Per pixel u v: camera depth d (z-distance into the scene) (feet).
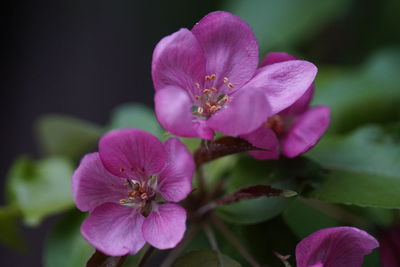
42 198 1.34
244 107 1.04
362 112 1.43
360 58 1.57
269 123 1.17
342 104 1.43
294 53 1.56
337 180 1.16
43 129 1.44
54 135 1.44
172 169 1.08
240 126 1.06
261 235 1.18
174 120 1.04
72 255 1.28
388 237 1.22
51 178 1.36
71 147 1.46
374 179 1.17
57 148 1.46
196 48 1.10
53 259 1.29
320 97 1.45
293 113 1.17
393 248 1.21
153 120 1.39
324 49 1.60
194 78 1.12
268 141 1.12
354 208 1.25
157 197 1.10
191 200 1.18
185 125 1.04
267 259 1.16
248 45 1.13
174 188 1.08
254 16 1.59
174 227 1.06
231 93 1.13
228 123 1.06
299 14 1.56
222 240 1.24
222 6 1.69
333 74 1.48
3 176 1.96
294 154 1.15
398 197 1.13
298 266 1.05
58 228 1.30
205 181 1.23
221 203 1.13
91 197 1.09
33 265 1.85
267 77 1.12
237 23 1.12
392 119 1.43
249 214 1.15
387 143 1.24
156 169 1.09
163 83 1.09
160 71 1.09
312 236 1.04
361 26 1.58
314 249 1.05
